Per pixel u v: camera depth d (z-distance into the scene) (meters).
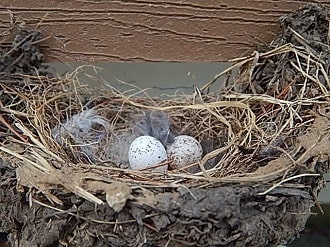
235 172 0.20
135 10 0.23
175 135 0.25
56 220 0.19
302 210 0.19
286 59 0.23
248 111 0.23
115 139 0.25
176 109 0.26
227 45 0.23
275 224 0.18
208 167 0.23
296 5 0.23
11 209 0.19
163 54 0.23
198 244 0.18
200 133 0.25
